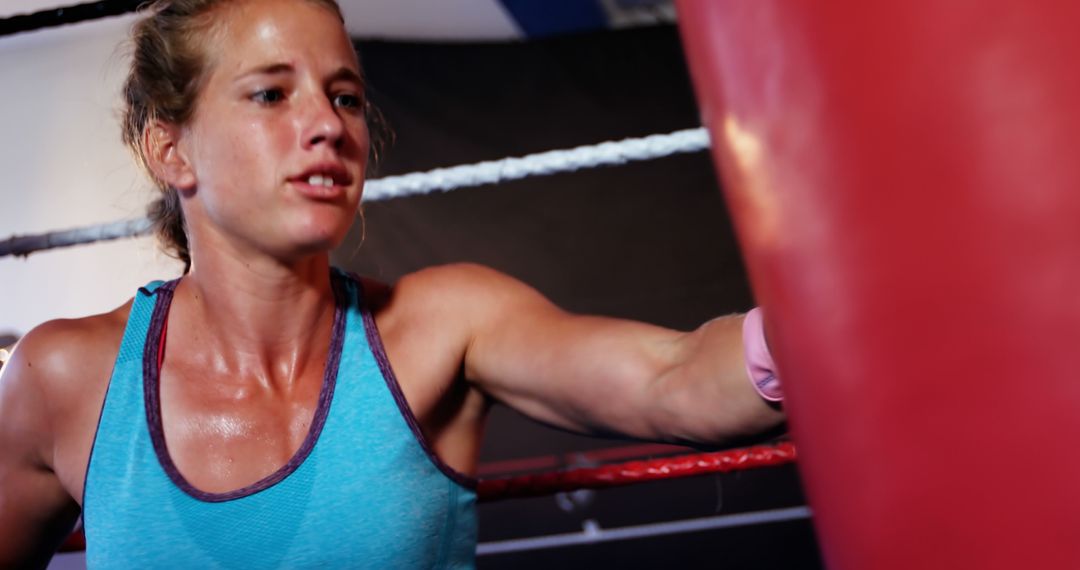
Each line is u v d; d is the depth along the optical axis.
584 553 4.15
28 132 5.04
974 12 0.20
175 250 1.18
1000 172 0.19
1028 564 0.19
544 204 5.09
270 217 0.93
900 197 0.21
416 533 0.98
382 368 1.01
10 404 1.04
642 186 5.06
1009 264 0.19
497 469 4.43
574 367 0.95
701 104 0.28
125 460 0.98
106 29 5.12
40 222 4.91
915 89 0.21
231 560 0.95
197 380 1.02
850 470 0.23
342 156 0.95
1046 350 0.19
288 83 0.95
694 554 4.07
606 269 5.01
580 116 5.21
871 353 0.22
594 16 5.28
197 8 0.99
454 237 5.07
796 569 3.99
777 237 0.25
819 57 0.23
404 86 5.29
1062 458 0.19
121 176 4.89
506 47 5.31
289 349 1.03
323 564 0.95
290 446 0.99
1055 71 0.19
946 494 0.21
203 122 0.96
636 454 4.31
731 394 0.76
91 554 0.98
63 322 1.08
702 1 0.27
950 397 0.20
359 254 5.04
